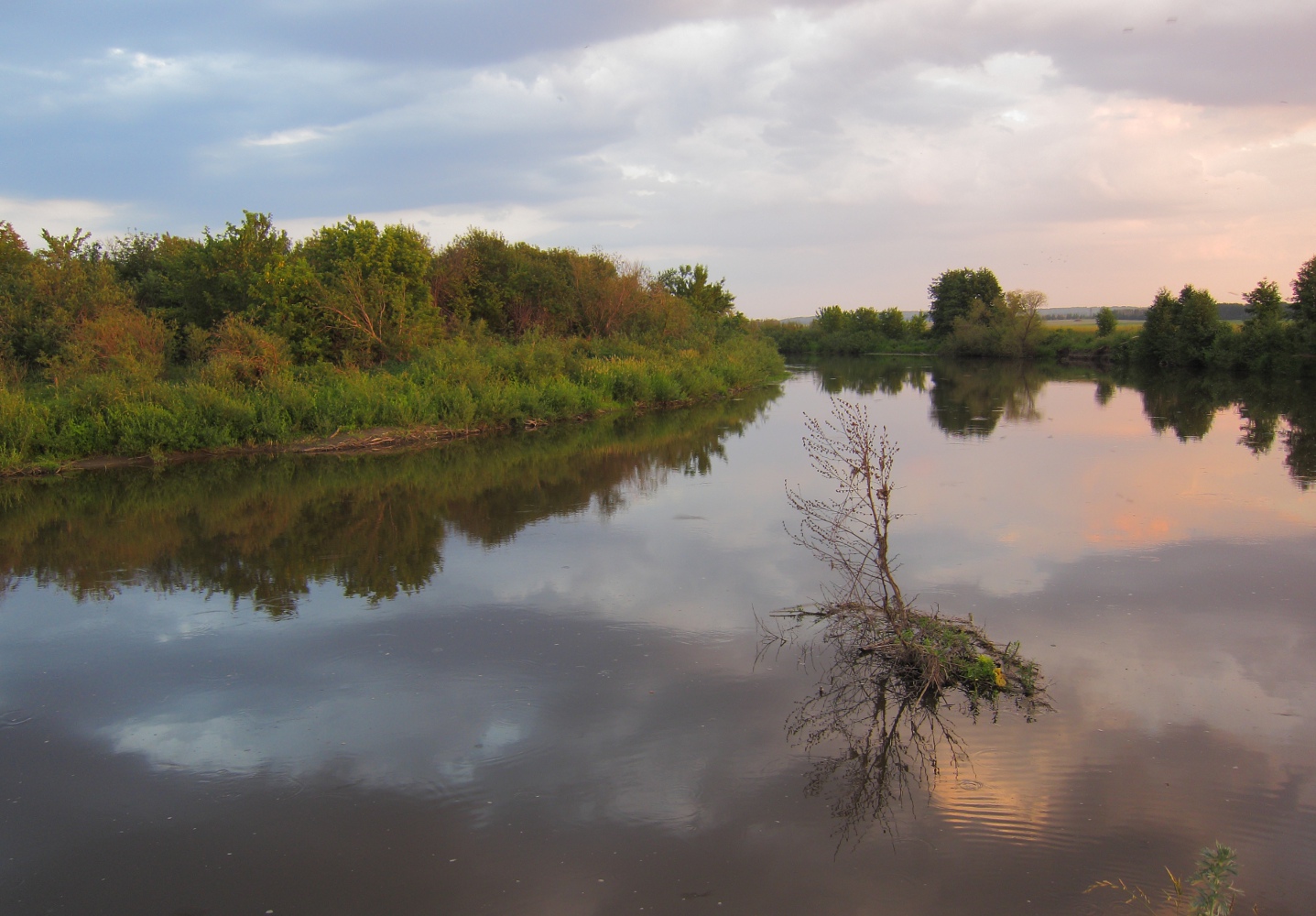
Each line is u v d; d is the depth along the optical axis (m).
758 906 3.96
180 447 17.39
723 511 11.82
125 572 9.26
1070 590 8.04
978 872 4.18
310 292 24.62
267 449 18.22
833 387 38.66
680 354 32.94
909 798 4.79
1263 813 4.58
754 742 5.42
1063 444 18.12
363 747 5.46
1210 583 8.20
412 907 3.99
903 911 3.91
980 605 7.64
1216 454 16.33
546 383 24.34
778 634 7.15
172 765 5.29
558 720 5.75
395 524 11.34
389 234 26.77
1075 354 60.97
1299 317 41.47
